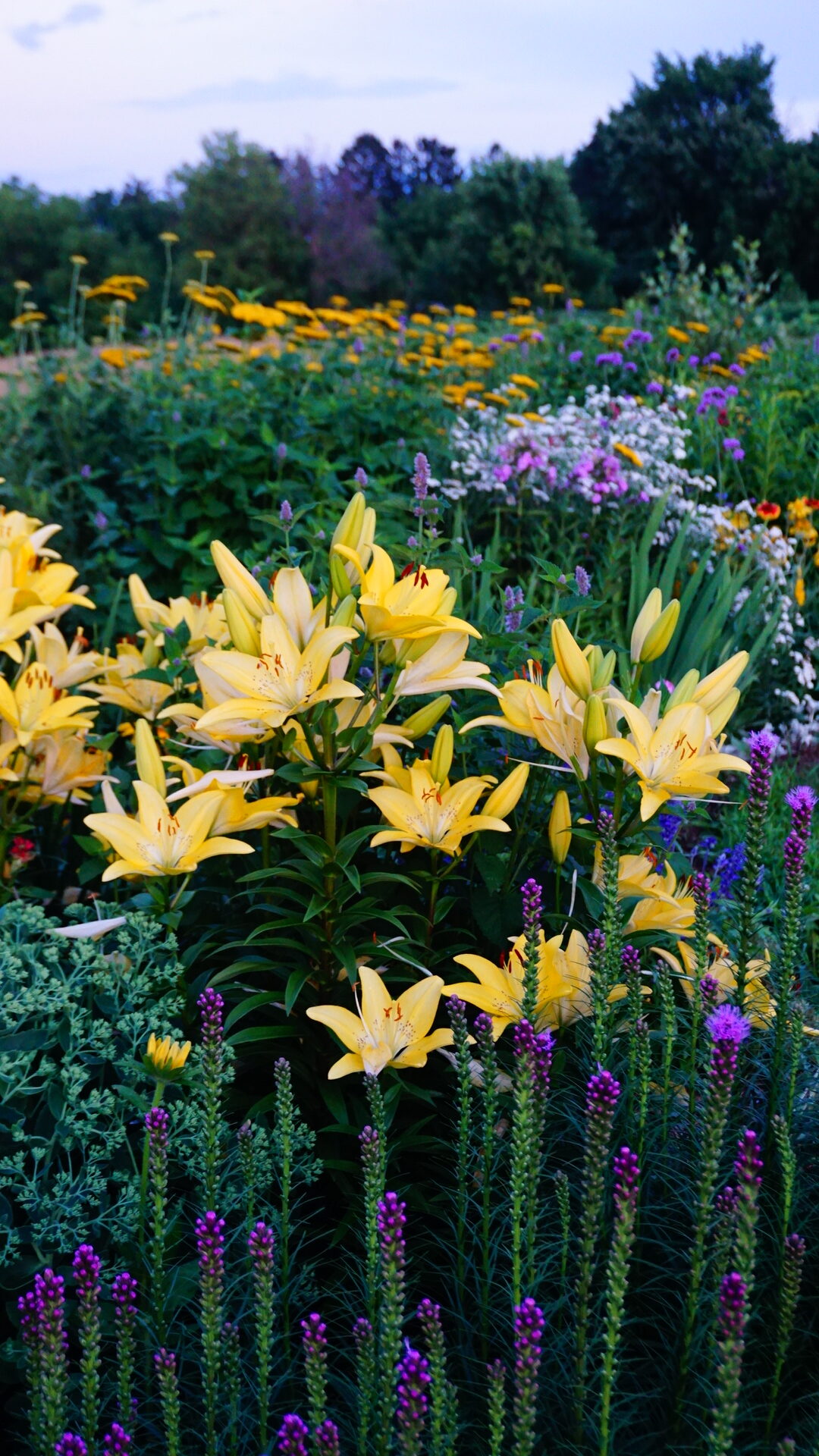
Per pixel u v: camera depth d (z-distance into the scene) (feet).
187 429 18.37
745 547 18.10
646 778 6.77
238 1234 6.33
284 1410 5.73
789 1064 6.46
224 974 7.02
